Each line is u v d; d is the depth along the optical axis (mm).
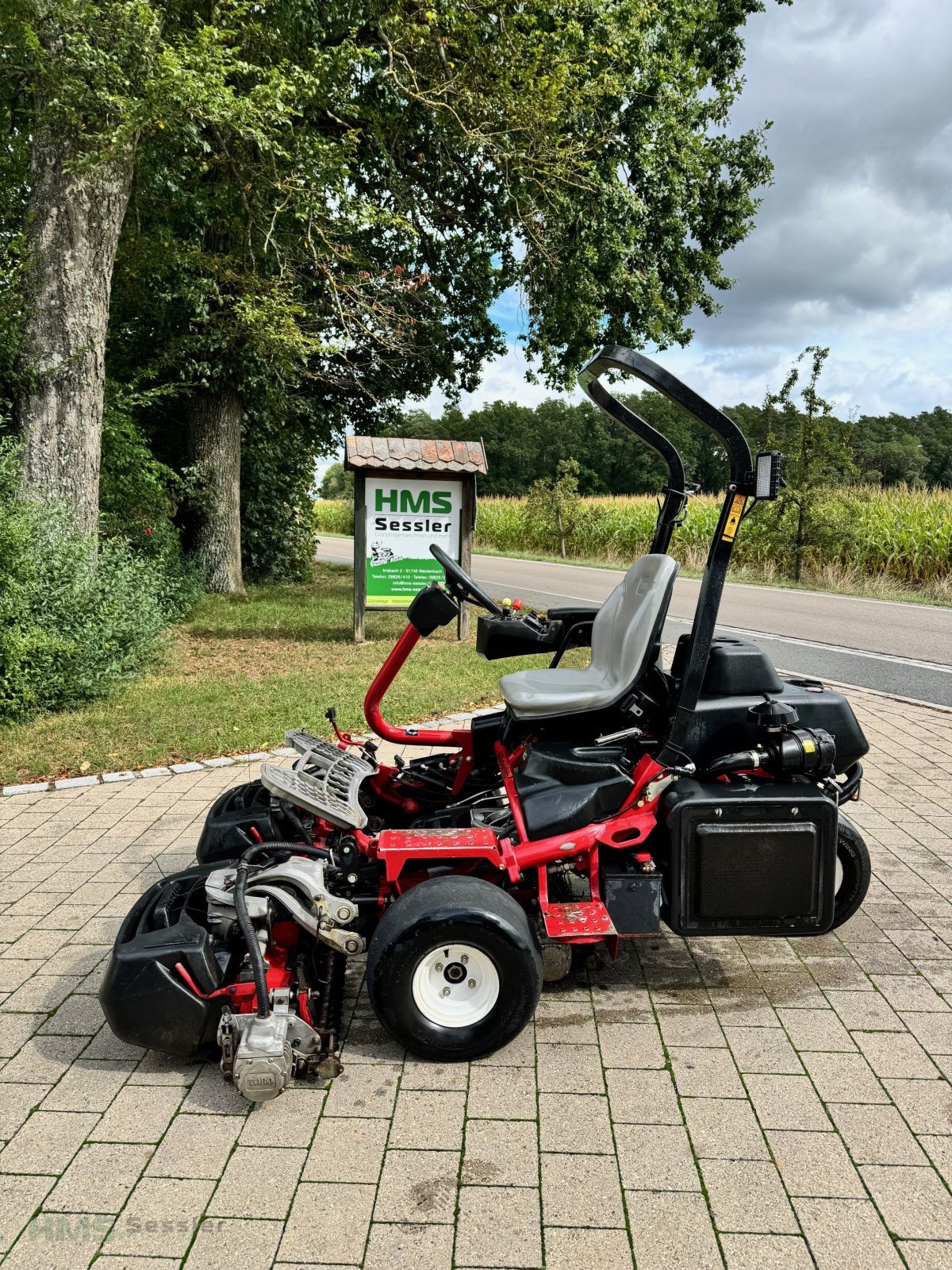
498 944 2926
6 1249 2275
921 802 5539
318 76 10695
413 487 10547
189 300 12789
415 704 7680
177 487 14844
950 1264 2205
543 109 12258
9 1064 3064
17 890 4355
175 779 5965
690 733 3488
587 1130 2699
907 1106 2801
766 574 20203
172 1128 2734
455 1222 2352
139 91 8531
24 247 8820
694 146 16484
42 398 8953
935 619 13805
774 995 3463
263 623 12344
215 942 3170
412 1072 3004
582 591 17688
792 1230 2312
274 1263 2229
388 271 13500
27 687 7211
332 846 3521
